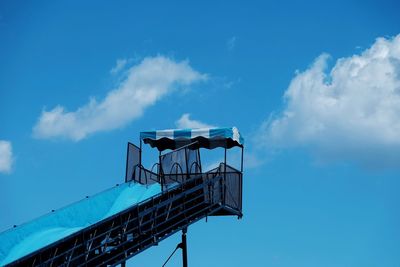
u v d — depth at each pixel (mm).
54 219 25453
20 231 24219
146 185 28641
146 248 25734
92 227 23812
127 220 25719
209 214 27844
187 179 28250
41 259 23016
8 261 22672
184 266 28484
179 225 27188
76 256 23766
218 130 28688
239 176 29672
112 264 24812
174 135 29000
